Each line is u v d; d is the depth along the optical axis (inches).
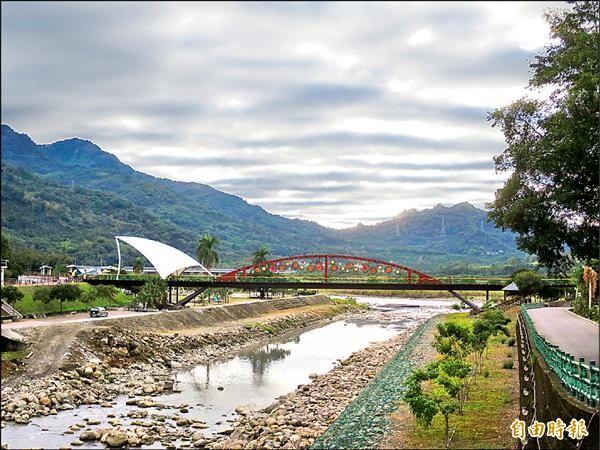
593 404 680.4
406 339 3238.2
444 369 1357.0
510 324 3198.8
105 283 4468.5
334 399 1758.1
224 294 5305.1
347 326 4414.4
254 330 3688.5
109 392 1957.4
